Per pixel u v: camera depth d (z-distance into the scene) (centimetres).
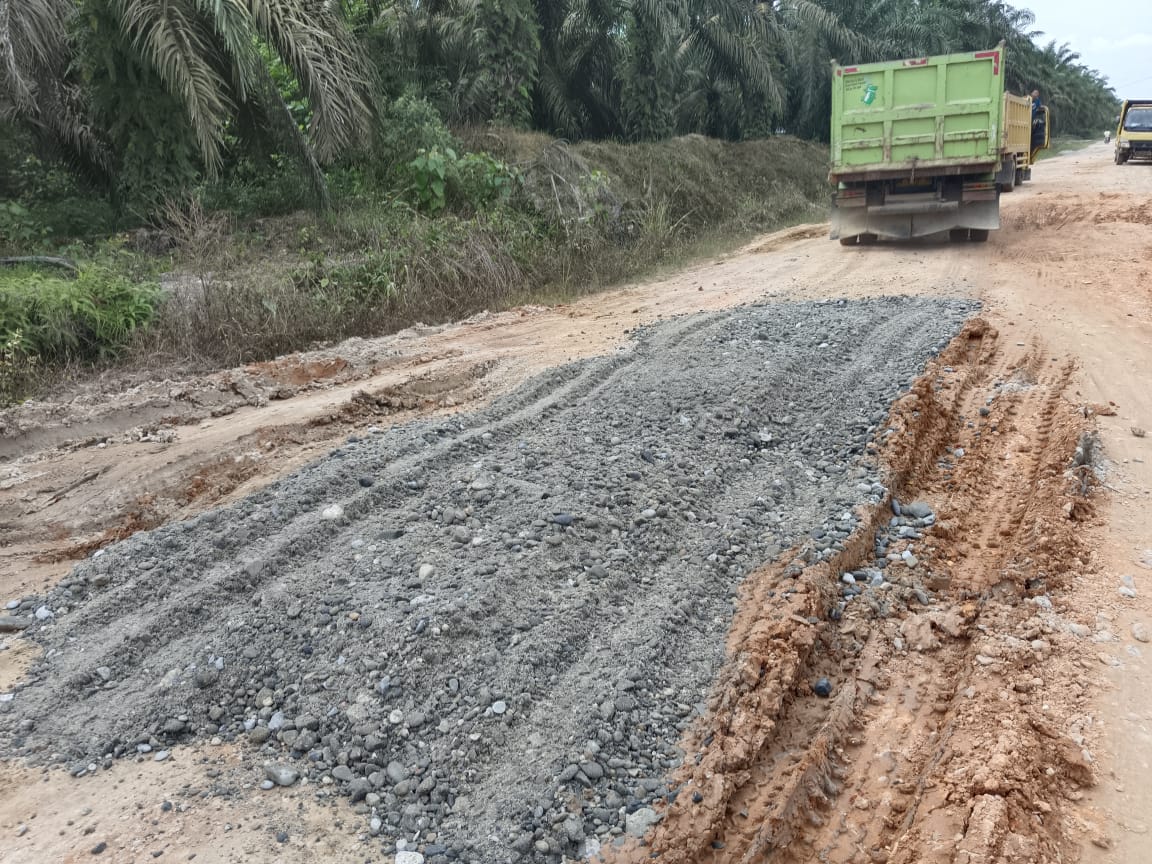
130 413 642
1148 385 648
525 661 351
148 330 816
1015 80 4856
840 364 686
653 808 293
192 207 1082
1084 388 647
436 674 346
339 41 1281
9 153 1231
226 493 512
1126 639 369
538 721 327
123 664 364
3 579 435
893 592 415
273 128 1271
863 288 1007
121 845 279
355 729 322
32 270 955
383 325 924
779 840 284
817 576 408
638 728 325
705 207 1900
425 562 411
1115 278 988
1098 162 3072
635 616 385
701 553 432
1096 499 486
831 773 313
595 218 1444
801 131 3162
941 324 788
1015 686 343
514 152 1647
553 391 654
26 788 305
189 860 273
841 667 368
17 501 507
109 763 316
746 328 787
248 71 1145
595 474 495
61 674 360
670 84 2264
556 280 1149
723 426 567
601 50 2178
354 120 1270
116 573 422
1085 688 341
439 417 613
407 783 302
